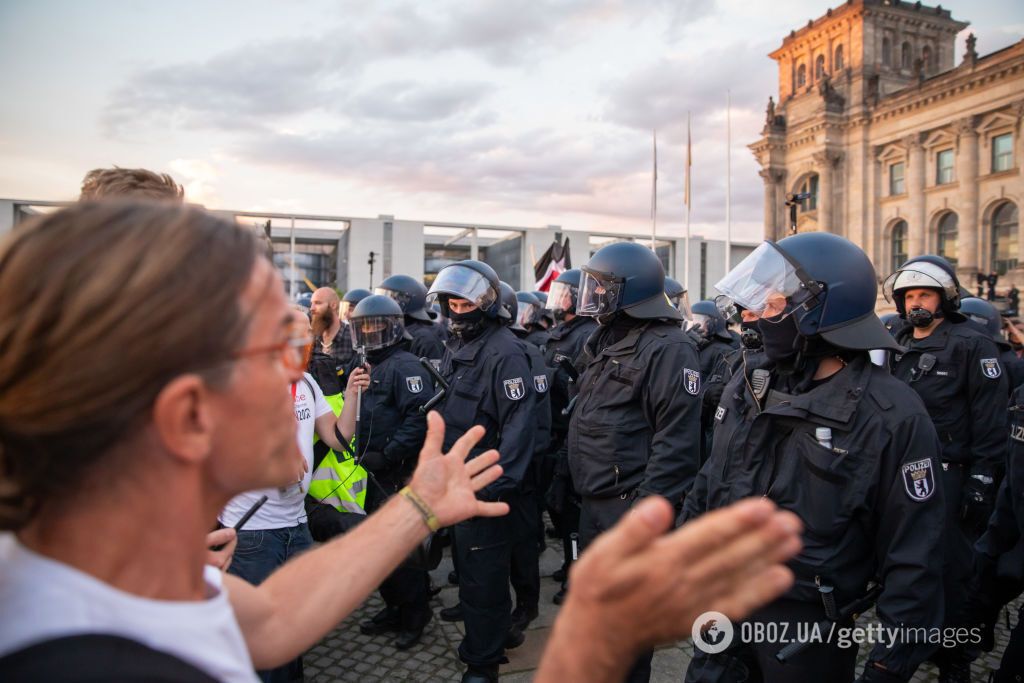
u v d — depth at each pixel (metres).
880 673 1.93
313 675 3.76
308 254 59.78
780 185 41.25
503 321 4.03
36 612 0.57
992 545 3.27
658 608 0.57
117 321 0.55
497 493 3.36
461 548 3.44
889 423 2.01
